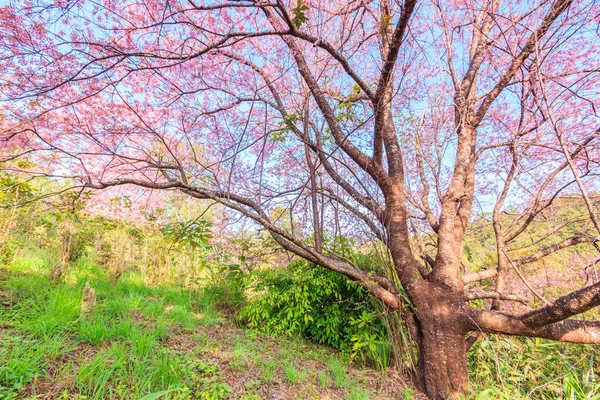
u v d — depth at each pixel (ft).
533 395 11.10
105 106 13.52
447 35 13.83
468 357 12.95
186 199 23.03
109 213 21.01
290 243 13.56
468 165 12.94
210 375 8.79
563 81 13.78
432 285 11.44
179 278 21.09
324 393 9.58
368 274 12.57
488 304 15.71
